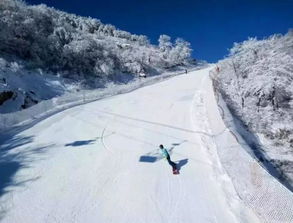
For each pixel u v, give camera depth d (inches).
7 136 641.6
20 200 404.8
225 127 564.1
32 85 1092.5
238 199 387.2
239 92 922.7
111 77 1663.4
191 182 447.8
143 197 412.2
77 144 608.1
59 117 814.5
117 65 1841.8
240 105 832.9
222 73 1288.1
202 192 420.5
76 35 1770.4
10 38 1275.8
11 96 866.8
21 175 471.5
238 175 416.5
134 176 470.6
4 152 556.4
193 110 850.8
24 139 628.7
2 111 805.2
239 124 665.6
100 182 453.4
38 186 440.1
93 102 1044.5
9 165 504.7
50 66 1371.8
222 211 374.9
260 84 854.5
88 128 717.9
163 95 1138.0
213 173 469.7
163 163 514.9
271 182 351.6
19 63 1214.3
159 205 393.4
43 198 410.3
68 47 1521.9
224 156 488.7
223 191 416.5
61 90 1217.4
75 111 891.4
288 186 511.8
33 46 1344.7
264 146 617.3
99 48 1808.6
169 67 2475.4
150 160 529.0
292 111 768.9
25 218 368.2
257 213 345.4
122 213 378.3
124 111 888.9
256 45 1307.8
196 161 516.7
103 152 566.6
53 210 384.5
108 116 831.1
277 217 318.7
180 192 422.6
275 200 333.1
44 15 1662.2
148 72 2086.6
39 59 1322.6
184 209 383.9
